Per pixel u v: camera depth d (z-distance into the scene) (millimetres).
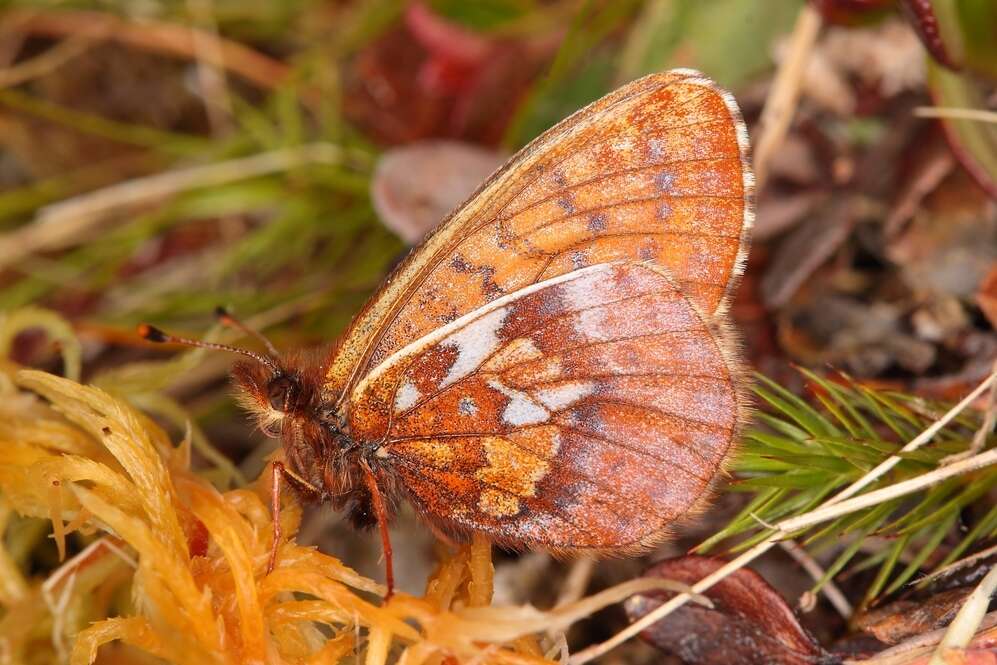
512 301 133
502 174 132
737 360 132
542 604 145
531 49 165
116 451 134
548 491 135
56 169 173
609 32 168
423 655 130
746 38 158
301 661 133
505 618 129
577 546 135
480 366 134
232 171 166
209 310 160
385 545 134
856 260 153
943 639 130
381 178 160
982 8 140
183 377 155
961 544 134
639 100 131
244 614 132
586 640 143
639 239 132
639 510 134
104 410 135
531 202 132
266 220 169
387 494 137
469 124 167
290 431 136
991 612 131
